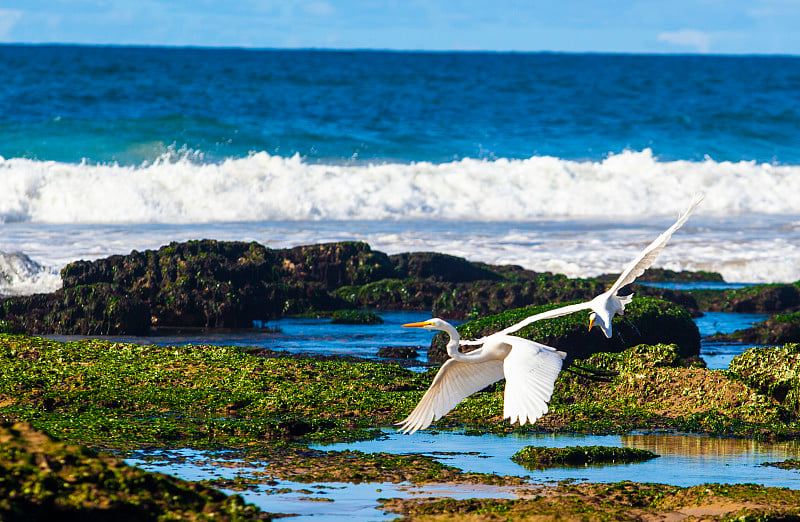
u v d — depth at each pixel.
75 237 76.38
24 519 15.04
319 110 153.62
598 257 74.44
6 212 84.88
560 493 22.22
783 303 62.28
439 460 25.97
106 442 26.66
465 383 18.91
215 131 121.75
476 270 67.12
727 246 80.44
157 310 54.75
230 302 54.59
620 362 35.38
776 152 137.12
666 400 33.44
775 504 20.81
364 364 39.97
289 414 31.88
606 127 149.50
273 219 90.31
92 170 93.88
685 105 179.75
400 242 78.81
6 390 33.25
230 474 23.62
